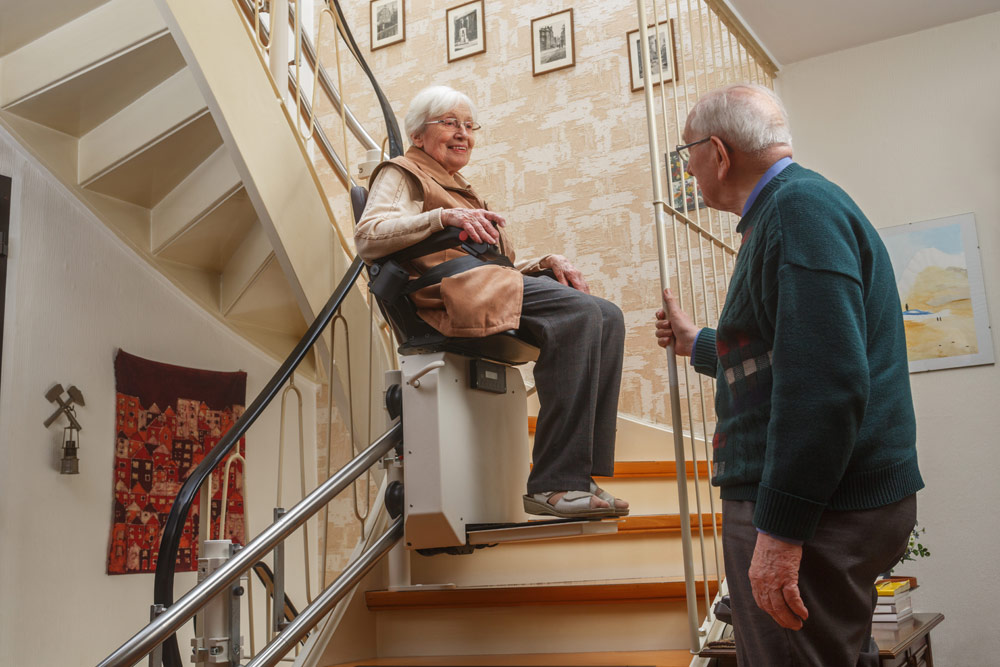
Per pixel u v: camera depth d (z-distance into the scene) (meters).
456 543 1.90
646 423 3.26
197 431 3.45
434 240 1.92
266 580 2.12
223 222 3.25
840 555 1.22
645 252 3.52
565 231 3.71
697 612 1.93
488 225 1.89
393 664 2.11
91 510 3.03
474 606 2.18
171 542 1.88
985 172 3.09
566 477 1.87
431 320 1.95
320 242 2.64
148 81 2.88
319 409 4.13
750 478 1.33
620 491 2.70
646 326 3.46
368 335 2.77
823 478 1.14
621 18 3.78
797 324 1.19
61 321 3.01
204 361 3.55
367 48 4.48
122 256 3.26
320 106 4.59
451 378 1.97
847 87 3.35
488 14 4.14
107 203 3.20
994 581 2.87
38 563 2.84
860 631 1.26
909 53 3.26
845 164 3.31
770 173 1.46
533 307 2.00
